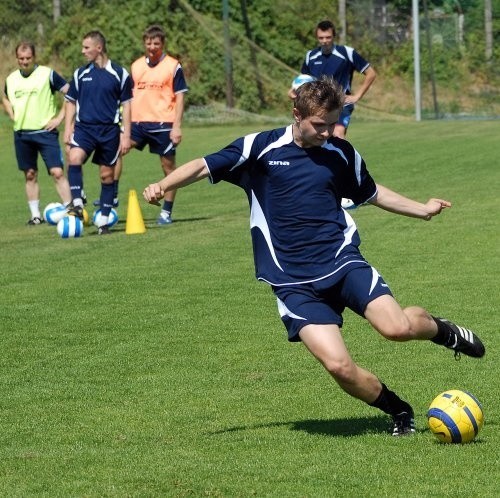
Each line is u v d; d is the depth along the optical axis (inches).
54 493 286.5
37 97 864.9
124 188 1100.5
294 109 325.1
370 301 320.5
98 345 470.3
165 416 365.7
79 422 360.8
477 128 1601.9
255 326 498.6
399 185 1007.0
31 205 879.1
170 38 2012.8
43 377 421.4
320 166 333.1
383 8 2178.9
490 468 297.7
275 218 334.0
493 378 402.3
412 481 288.4
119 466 308.8
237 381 409.7
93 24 2027.6
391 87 2121.1
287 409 371.2
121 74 786.2
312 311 323.9
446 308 517.7
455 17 2127.2
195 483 290.8
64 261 678.5
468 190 950.4
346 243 333.1
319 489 283.4
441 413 321.4
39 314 531.8
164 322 510.0
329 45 873.5
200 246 719.1
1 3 2069.4
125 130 797.9
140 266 653.3
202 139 1592.0
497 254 652.7
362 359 434.9
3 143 1633.9
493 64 2107.5
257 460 311.1
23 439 342.0
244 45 2044.8
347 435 336.5
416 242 702.5
